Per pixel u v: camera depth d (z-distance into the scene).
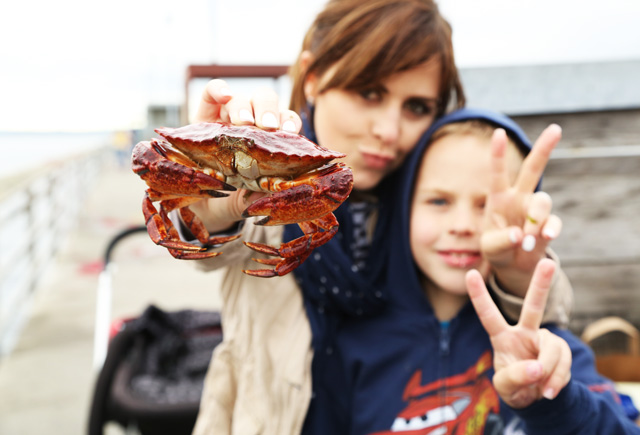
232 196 1.26
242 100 1.17
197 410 2.31
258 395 1.54
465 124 1.59
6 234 9.56
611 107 2.82
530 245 1.32
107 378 2.39
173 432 2.34
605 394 1.42
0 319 5.83
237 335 1.64
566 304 1.62
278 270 0.99
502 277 1.48
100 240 10.34
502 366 1.25
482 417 1.52
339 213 1.65
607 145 2.89
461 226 1.52
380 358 1.58
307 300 1.58
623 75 2.81
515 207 1.39
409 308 1.64
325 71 1.67
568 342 1.52
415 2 1.62
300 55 1.85
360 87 1.56
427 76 1.61
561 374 1.19
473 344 1.58
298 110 1.82
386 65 1.51
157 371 2.61
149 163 0.96
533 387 1.22
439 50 1.59
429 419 1.52
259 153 0.98
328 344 1.59
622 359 2.43
